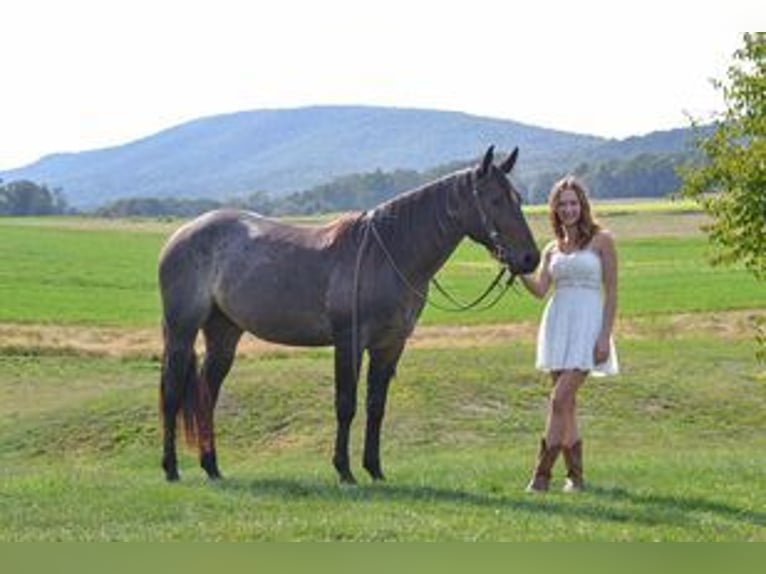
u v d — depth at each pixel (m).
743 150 16.39
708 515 11.27
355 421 23.58
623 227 105.19
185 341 13.45
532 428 23.80
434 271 12.64
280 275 12.88
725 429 24.20
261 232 13.26
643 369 28.30
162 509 11.19
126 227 113.94
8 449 23.38
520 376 26.92
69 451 23.09
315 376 26.31
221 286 13.27
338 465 12.83
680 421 24.62
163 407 13.53
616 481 13.57
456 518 10.62
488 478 13.79
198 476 13.80
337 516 10.66
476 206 12.20
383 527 10.03
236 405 24.81
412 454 21.97
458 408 24.88
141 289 56.12
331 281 12.64
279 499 11.66
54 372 31.95
